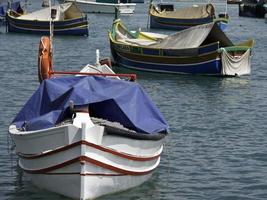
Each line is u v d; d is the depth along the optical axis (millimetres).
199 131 36000
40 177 23062
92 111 24406
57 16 101812
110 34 65875
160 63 60844
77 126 21641
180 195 24500
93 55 75312
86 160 21594
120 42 63781
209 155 30578
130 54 62438
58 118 23328
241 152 31297
